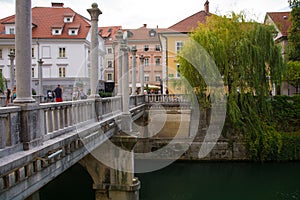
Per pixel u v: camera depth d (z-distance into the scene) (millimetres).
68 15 33438
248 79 18844
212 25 20297
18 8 4371
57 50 31844
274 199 14039
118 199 10789
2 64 30547
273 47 19109
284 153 19281
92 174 10844
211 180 16703
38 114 4742
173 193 14852
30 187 4355
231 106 18594
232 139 19328
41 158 4512
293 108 20750
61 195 14406
